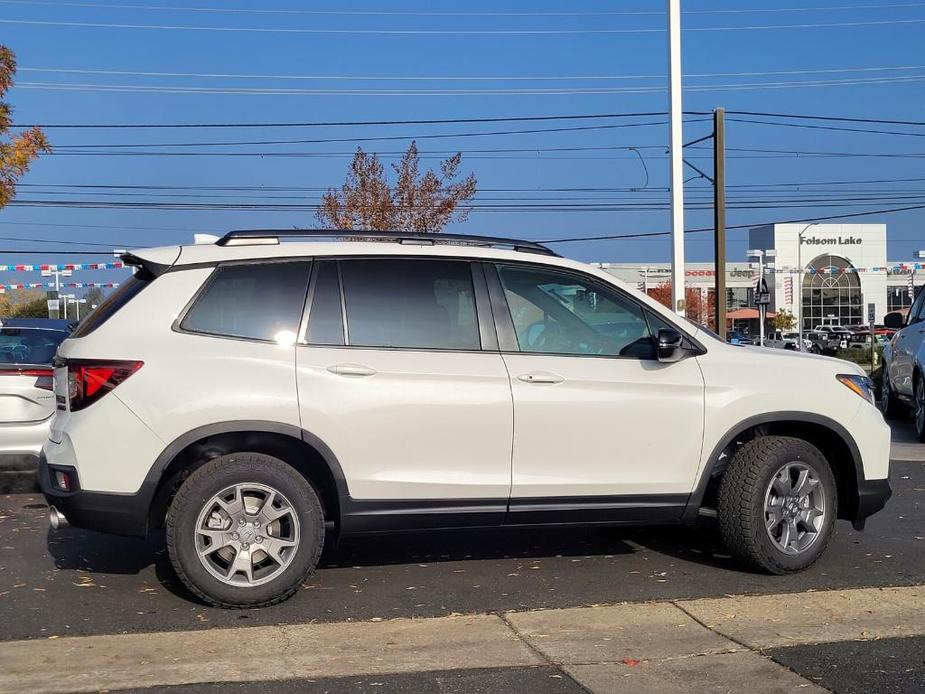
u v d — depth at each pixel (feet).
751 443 18.98
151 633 15.53
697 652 14.80
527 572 19.34
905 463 33.55
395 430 16.97
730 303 230.48
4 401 24.32
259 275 17.21
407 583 18.53
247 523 16.57
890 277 224.12
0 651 14.70
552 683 13.61
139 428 16.08
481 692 13.28
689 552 20.95
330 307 17.28
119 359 16.21
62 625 15.96
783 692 13.28
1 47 51.75
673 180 61.11
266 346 16.80
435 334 17.58
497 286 18.12
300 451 17.26
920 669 14.14
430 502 17.20
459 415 17.24
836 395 19.21
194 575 16.30
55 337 30.68
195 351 16.49
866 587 18.28
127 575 18.99
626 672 13.99
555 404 17.66
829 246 221.46
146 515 16.21
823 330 184.24
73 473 16.15
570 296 18.56
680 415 18.34
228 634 15.49
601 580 18.76
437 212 89.35
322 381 16.74
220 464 16.37
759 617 16.44
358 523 16.99
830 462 20.03
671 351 18.12
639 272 205.87
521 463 17.58
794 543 18.92
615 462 18.06
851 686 13.48
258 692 13.25
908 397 42.45
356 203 89.20
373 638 15.37
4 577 18.85
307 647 14.94
